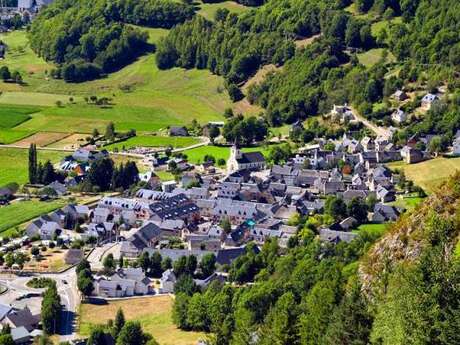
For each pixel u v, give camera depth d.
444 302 174.62
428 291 175.88
